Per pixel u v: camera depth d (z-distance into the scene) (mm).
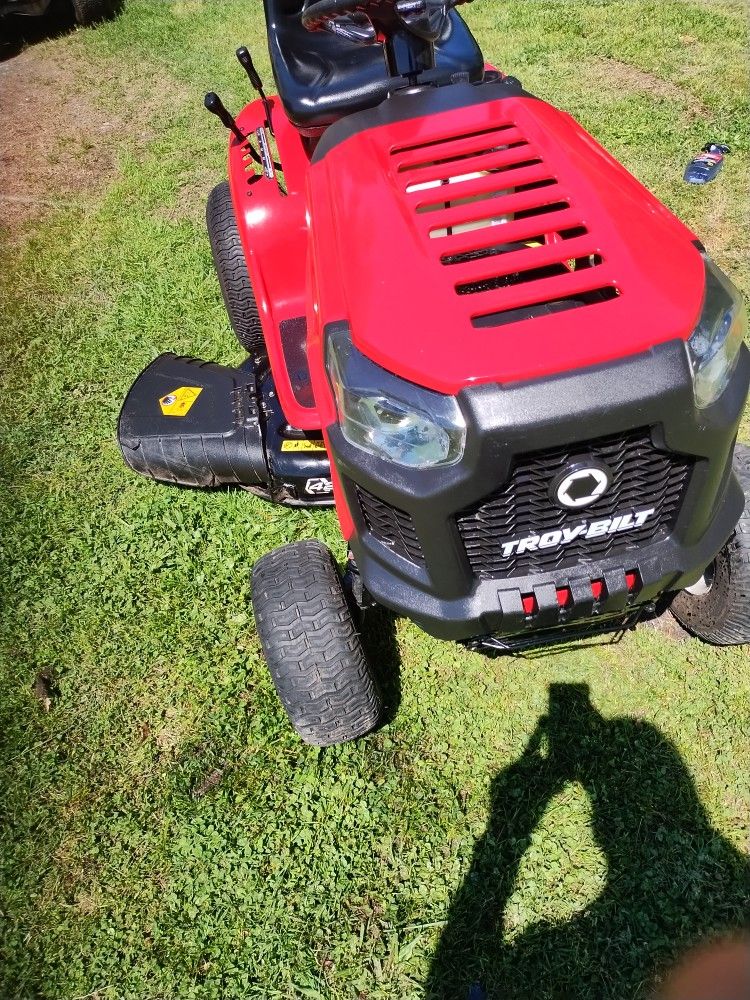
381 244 1978
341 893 2412
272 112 3695
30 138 6340
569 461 1743
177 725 2854
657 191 4707
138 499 3566
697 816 2438
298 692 2338
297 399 2805
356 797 2598
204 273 4730
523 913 2316
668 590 2115
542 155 2098
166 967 2338
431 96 2352
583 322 1707
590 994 2170
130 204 5406
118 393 4070
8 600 3281
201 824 2594
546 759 2609
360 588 2486
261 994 2262
